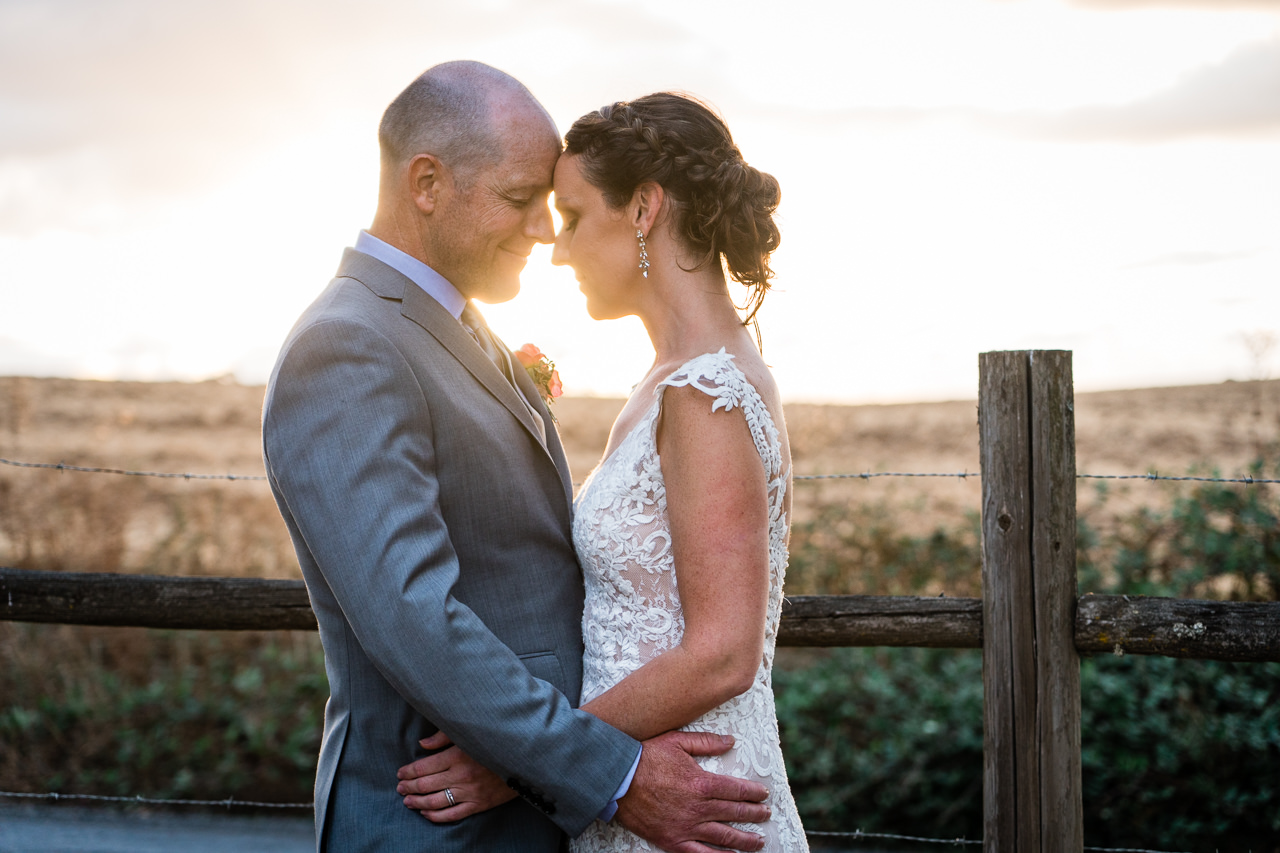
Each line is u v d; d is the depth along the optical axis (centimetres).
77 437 1069
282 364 170
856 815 422
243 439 1105
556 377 231
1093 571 470
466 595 182
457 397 181
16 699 509
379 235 193
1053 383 244
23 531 613
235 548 636
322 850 181
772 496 177
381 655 161
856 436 974
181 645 545
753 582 168
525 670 169
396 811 179
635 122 180
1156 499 634
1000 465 247
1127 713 413
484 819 180
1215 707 413
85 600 286
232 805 445
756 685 185
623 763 169
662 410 174
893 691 456
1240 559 443
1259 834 381
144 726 496
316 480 164
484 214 185
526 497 187
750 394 170
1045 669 244
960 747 422
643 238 183
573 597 194
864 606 267
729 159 183
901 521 600
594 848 185
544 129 189
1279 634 229
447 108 183
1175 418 976
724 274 188
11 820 426
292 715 501
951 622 260
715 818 172
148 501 748
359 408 166
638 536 176
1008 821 247
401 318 180
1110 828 390
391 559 161
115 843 403
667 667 169
